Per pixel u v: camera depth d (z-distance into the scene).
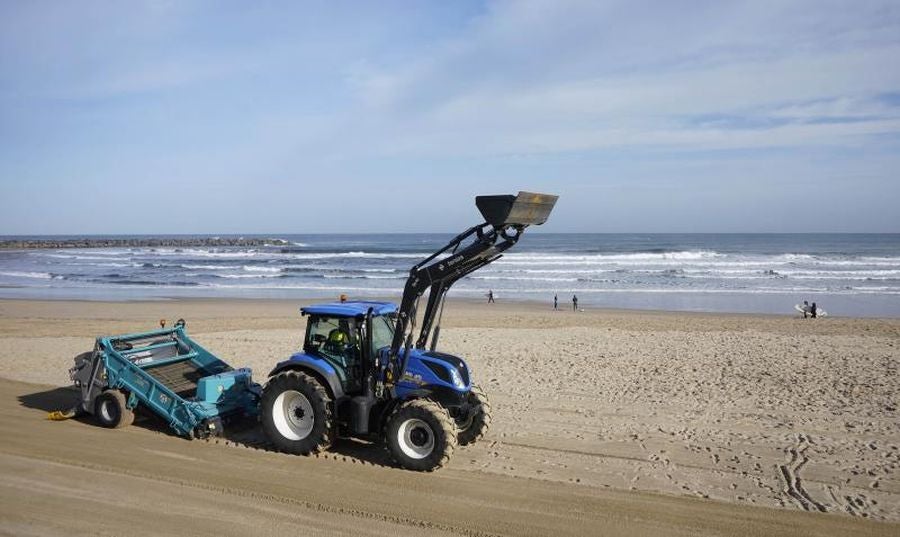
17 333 19.31
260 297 34.81
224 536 5.38
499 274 47.56
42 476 6.67
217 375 8.51
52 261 68.50
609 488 6.59
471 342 16.81
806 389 11.25
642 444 8.14
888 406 10.05
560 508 6.07
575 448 7.96
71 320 23.22
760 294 35.62
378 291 37.38
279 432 7.56
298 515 5.82
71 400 10.17
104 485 6.45
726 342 16.72
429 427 6.98
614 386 11.53
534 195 7.11
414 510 5.96
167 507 5.95
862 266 51.44
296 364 7.66
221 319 23.58
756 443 8.20
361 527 5.59
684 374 12.55
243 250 89.88
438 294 7.64
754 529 5.66
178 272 52.16
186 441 7.93
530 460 7.49
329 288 39.53
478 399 7.97
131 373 8.34
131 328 20.58
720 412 9.73
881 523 5.80
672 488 6.64
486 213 6.96
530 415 9.53
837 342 16.67
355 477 6.80
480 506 6.08
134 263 63.66
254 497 6.21
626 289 38.50
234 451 7.58
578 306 30.83
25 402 10.02
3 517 5.68
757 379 12.08
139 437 8.06
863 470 7.23
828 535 5.55
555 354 14.88
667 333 18.89
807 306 26.02
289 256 70.88
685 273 47.22
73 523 5.59
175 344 9.61
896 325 22.06
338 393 7.54
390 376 7.43
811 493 6.54
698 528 5.66
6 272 53.06
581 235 173.62
